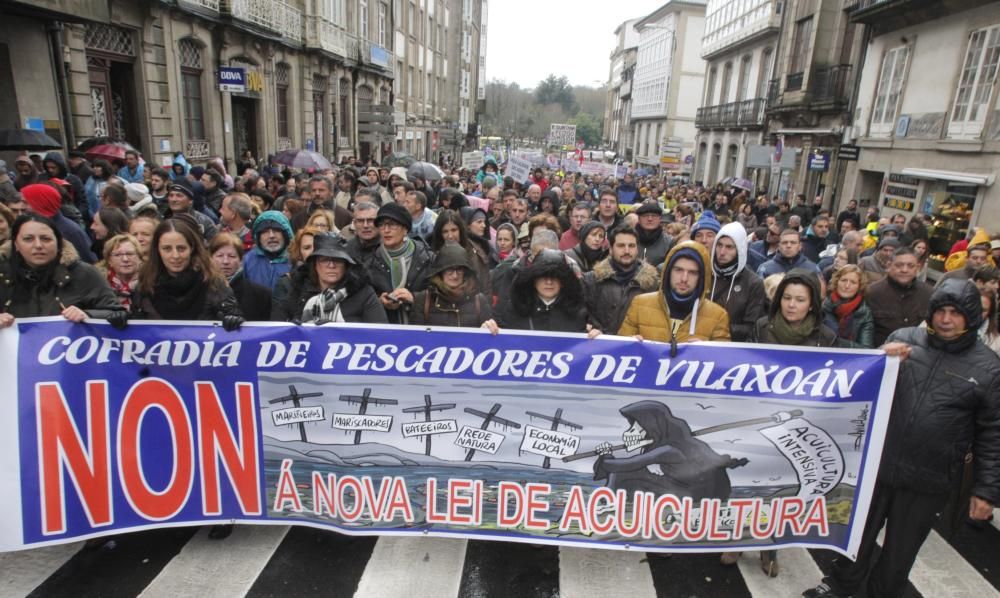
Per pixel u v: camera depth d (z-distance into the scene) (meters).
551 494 3.34
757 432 3.21
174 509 3.35
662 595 3.31
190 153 15.34
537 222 5.93
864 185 18.27
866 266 6.06
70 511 3.20
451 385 3.28
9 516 3.11
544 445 3.30
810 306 3.40
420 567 3.45
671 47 49.75
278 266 4.68
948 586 3.57
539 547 3.68
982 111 13.01
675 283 3.46
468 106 61.69
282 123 21.52
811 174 22.14
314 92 24.20
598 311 4.23
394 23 34.72
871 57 17.98
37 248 3.35
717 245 4.40
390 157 18.30
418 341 3.23
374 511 3.41
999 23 12.70
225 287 3.73
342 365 3.28
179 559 3.42
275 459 3.37
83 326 3.15
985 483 2.80
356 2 27.25
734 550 3.34
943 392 2.85
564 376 3.24
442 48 49.03
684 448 3.25
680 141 34.53
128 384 3.22
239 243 4.42
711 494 3.28
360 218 4.52
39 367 3.11
